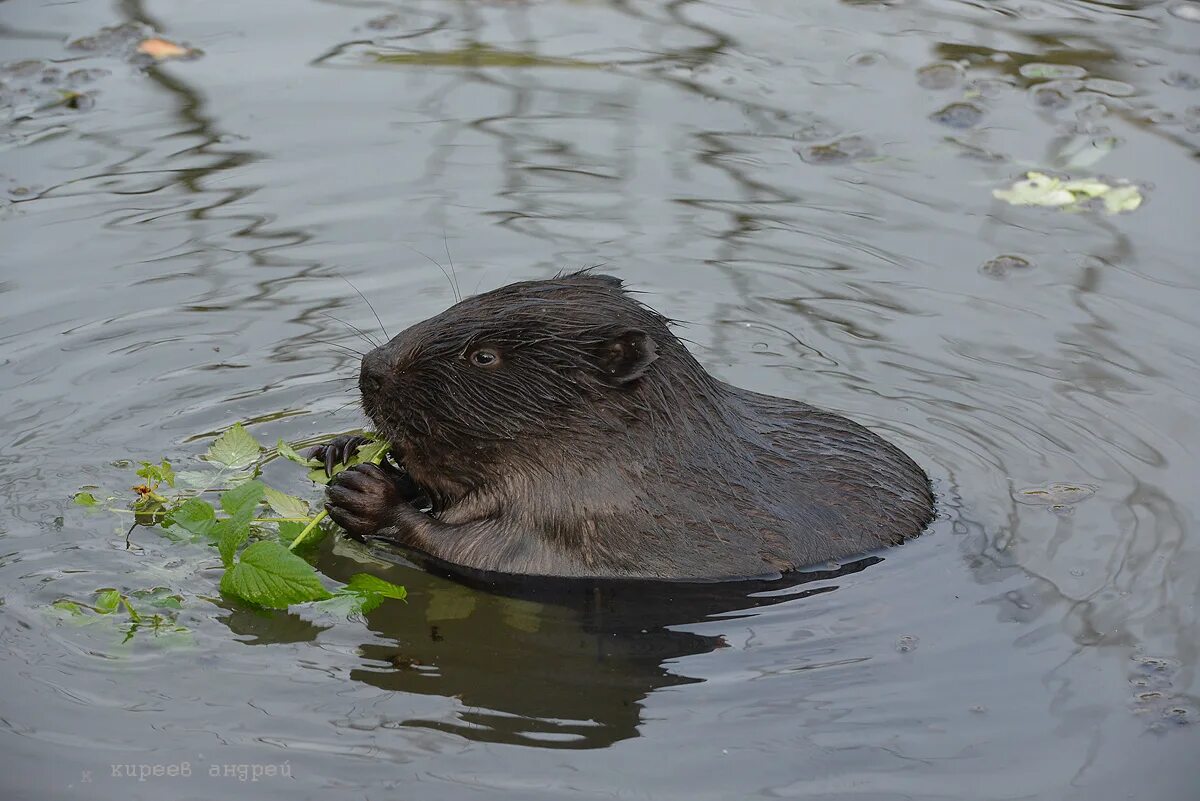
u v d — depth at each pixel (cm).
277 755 785
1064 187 1498
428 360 990
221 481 1065
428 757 789
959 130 1602
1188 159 1540
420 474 1024
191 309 1297
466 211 1449
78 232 1395
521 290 1011
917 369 1255
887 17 1853
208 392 1189
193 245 1386
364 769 777
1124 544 1010
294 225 1423
